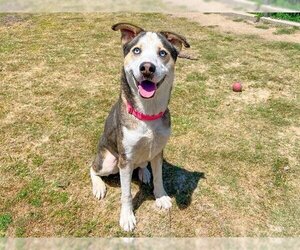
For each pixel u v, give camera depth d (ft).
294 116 4.85
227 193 3.68
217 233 3.30
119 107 3.06
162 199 3.50
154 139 3.05
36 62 5.96
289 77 5.77
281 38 7.29
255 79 5.67
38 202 3.52
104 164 3.46
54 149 4.17
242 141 4.37
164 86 2.88
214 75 5.74
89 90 5.26
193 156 4.12
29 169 3.89
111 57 6.19
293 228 3.37
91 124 4.57
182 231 3.31
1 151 4.11
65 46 6.55
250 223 3.40
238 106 5.01
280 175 3.92
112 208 3.49
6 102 4.92
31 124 4.54
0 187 3.67
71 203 3.52
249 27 7.82
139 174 3.76
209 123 4.65
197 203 3.56
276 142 4.38
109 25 7.57
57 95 5.11
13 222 3.33
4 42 6.63
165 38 2.90
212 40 7.06
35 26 7.41
